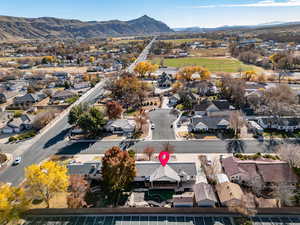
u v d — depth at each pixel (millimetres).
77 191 40625
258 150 57031
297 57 146625
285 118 68812
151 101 99750
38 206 41281
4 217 34750
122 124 71562
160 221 37406
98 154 58375
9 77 148375
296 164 45531
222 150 57781
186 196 41312
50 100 105000
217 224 36219
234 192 39750
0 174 51656
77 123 67375
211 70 154000
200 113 81438
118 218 38375
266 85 106875
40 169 39812
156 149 59594
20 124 75375
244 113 79875
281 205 38969
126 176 43125
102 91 118375
